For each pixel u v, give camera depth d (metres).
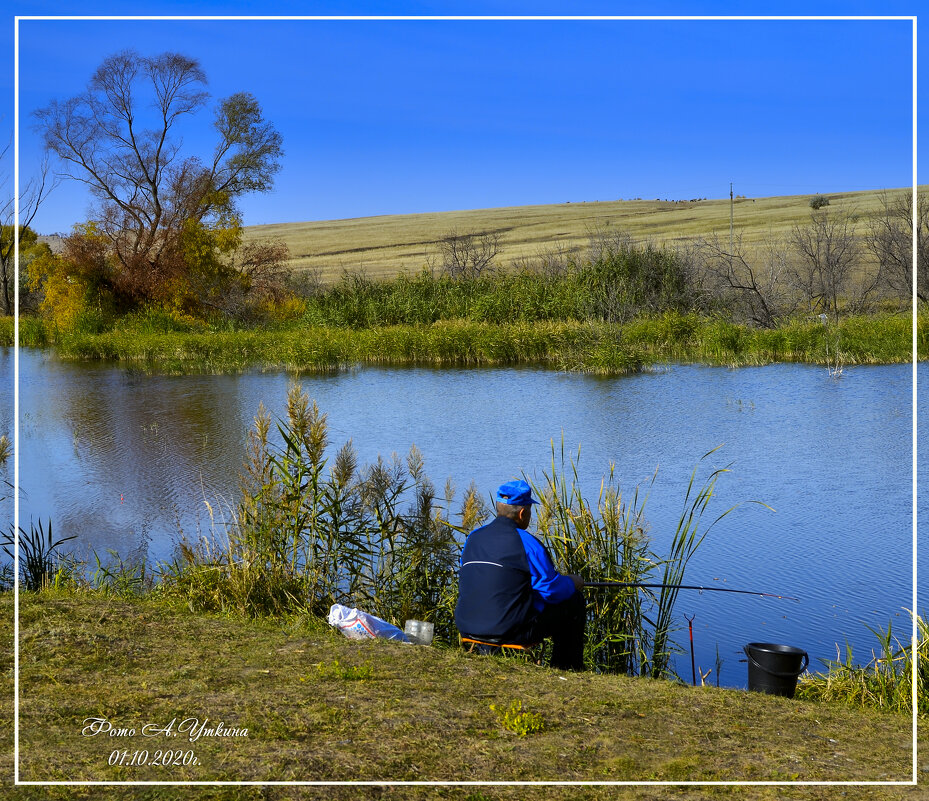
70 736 3.83
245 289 39.81
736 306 30.75
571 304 30.30
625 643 6.39
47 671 4.58
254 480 7.27
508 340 26.27
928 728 4.46
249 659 4.86
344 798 3.35
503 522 5.45
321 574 6.64
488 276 35.59
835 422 15.53
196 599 6.22
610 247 34.50
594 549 6.76
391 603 6.58
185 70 39.56
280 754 3.67
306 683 4.52
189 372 25.58
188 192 40.53
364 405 18.30
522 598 5.28
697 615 7.29
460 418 16.53
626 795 3.47
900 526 9.49
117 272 39.97
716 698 4.64
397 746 3.80
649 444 13.96
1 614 5.40
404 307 33.03
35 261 39.66
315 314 34.22
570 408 17.48
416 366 25.72
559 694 4.52
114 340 30.70
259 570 6.39
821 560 8.54
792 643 6.73
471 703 4.33
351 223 103.69
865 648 6.59
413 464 7.16
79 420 17.31
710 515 10.09
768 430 14.95
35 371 26.41
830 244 32.47
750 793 3.53
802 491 11.08
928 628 6.01
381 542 6.82
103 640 5.04
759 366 23.19
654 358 25.42
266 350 27.39
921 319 24.44
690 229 70.50
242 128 43.69
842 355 23.33
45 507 10.78
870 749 4.08
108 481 12.08
